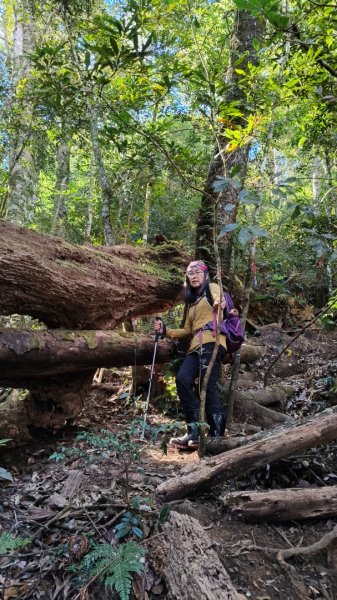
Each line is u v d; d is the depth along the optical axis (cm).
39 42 740
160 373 474
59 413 380
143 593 196
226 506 248
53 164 866
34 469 327
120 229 622
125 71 420
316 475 294
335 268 820
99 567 198
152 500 264
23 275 322
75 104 480
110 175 622
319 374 534
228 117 374
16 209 635
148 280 447
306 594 197
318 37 370
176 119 460
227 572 202
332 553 220
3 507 268
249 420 438
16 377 341
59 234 812
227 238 437
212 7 498
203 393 313
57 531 243
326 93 415
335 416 274
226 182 238
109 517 246
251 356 626
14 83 636
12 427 346
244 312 394
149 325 643
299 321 822
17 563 222
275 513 238
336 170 806
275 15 239
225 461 261
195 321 374
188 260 521
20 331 322
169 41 414
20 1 740
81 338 359
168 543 213
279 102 331
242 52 424
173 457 344
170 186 752
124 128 420
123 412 466
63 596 200
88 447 363
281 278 774
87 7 505
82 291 367
